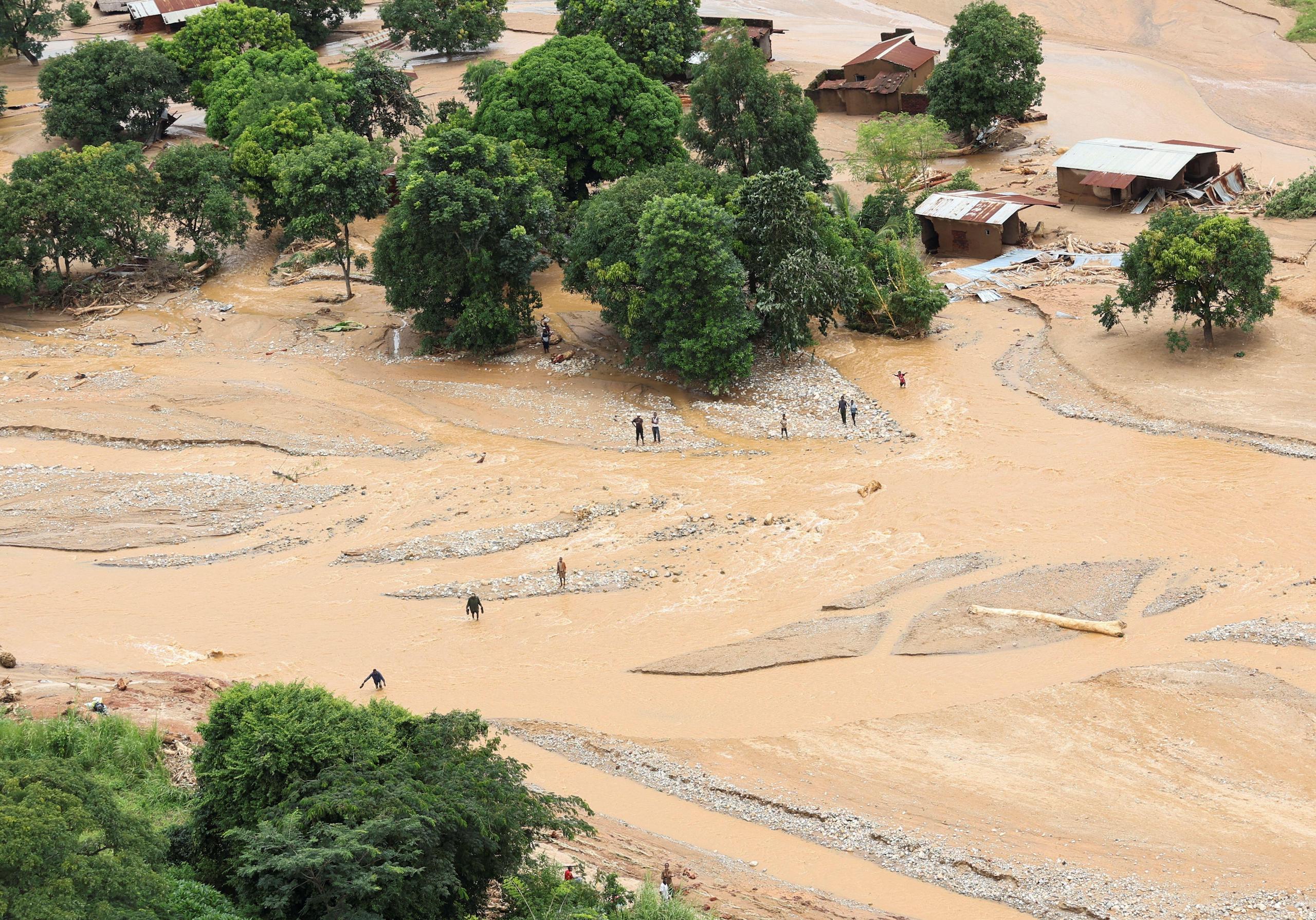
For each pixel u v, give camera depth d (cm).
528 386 8862
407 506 7119
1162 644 5088
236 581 6306
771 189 8594
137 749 3903
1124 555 5919
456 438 8106
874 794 4300
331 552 6588
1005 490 6769
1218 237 7925
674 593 5972
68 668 5141
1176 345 8275
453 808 3017
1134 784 4231
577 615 5825
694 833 4128
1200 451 6975
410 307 9406
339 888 2741
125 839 2688
